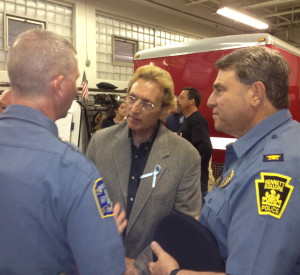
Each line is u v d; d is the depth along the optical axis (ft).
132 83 5.34
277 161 2.98
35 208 2.73
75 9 24.35
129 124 5.20
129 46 28.91
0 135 2.97
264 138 3.43
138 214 4.98
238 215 2.93
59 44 3.11
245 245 2.74
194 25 34.50
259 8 34.47
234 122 3.66
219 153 14.56
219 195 3.46
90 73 25.53
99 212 2.88
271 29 40.14
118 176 5.27
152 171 5.11
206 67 14.61
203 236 3.44
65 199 2.78
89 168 2.95
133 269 4.54
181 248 3.73
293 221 2.70
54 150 2.90
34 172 2.78
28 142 2.92
